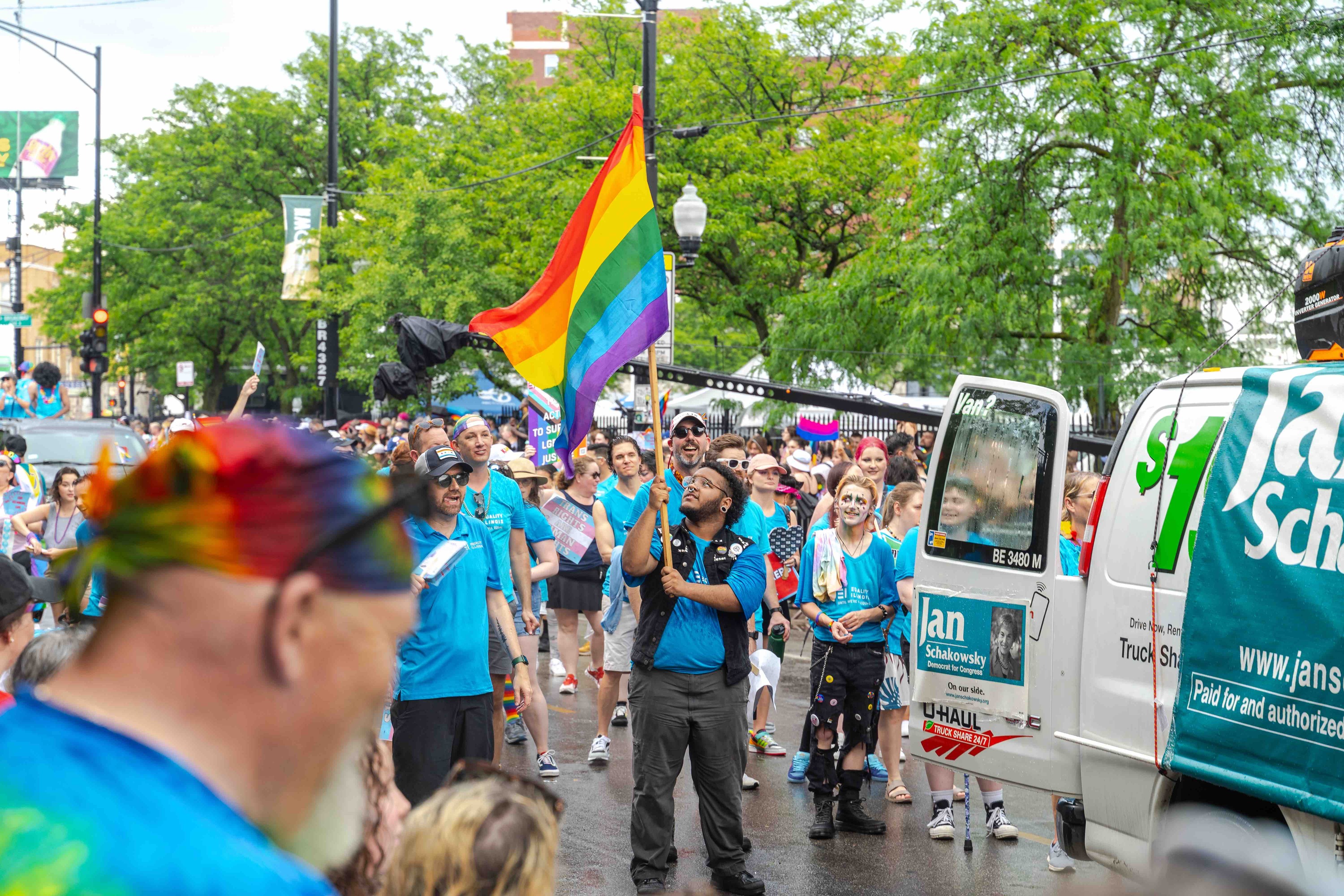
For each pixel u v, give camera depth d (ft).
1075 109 62.95
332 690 2.82
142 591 2.68
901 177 85.81
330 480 2.83
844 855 20.84
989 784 21.97
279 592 2.70
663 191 86.84
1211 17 63.93
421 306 74.08
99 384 106.42
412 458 22.50
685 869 20.04
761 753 27.94
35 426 45.01
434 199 76.13
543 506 31.30
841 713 21.98
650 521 18.02
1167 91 64.54
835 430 57.62
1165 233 60.64
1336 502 11.65
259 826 2.81
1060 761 15.05
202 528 2.65
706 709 18.15
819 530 22.80
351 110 132.26
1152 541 13.78
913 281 67.05
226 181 136.26
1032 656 15.39
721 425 81.46
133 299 138.41
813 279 80.12
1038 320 67.15
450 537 18.35
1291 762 11.56
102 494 2.75
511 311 21.24
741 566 18.33
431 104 135.74
